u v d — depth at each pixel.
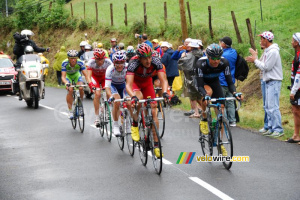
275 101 16.94
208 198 10.23
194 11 52.19
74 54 19.39
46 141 17.94
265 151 14.63
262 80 17.80
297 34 15.50
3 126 22.11
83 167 13.59
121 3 72.44
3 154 15.95
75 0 93.62
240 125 19.42
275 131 16.95
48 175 12.81
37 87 27.77
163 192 10.80
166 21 43.62
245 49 30.69
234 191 10.69
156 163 12.66
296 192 10.51
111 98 13.72
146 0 69.38
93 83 17.97
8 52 72.31
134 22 48.31
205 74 13.57
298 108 15.66
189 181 11.63
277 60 16.81
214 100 12.67
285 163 13.12
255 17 41.41
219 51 12.73
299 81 15.35
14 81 31.06
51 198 10.70
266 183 11.25
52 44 61.78
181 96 28.17
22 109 27.98
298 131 15.83
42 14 67.56
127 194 10.77
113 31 51.97
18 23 70.88
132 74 13.18
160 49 27.14
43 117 24.33
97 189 11.27
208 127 13.42
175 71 25.20
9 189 11.60
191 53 20.23
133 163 13.86
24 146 17.20
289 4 42.97
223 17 44.81
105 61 17.83
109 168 13.34
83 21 58.62
